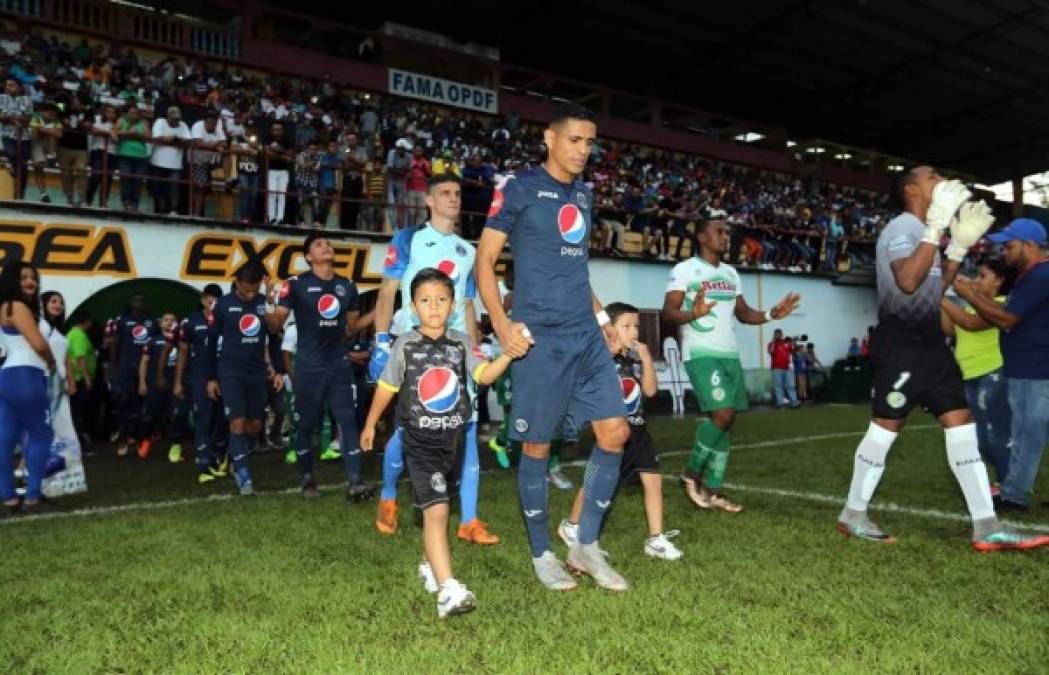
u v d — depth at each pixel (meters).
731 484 6.26
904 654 2.50
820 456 8.10
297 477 7.19
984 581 3.33
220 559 3.84
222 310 6.31
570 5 21.08
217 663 2.52
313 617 2.97
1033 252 4.88
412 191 13.99
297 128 13.96
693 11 21.59
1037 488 6.09
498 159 19.23
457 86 21.81
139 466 8.23
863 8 21.59
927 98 27.92
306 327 5.79
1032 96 27.77
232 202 13.27
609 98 25.72
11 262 5.51
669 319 5.16
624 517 4.83
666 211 17.88
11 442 5.47
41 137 11.15
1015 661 2.45
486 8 21.20
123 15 16.45
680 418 14.45
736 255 18.58
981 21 22.52
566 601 3.12
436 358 3.28
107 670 2.50
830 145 31.23
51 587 3.38
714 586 3.29
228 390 6.26
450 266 4.74
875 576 3.43
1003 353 5.17
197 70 15.71
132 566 3.73
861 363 19.34
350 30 20.30
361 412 9.55
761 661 2.46
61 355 6.08
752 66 25.30
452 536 4.36
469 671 2.43
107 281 10.57
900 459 7.69
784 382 17.45
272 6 19.25
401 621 2.91
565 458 8.25
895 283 4.07
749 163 28.55
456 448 3.24
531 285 3.34
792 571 3.52
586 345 3.36
